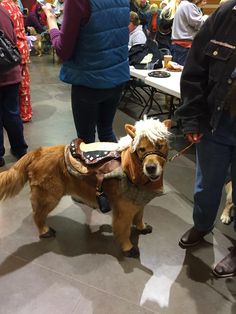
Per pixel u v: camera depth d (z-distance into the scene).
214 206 1.99
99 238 2.28
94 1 1.97
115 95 2.45
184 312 1.79
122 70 2.34
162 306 1.82
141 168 1.80
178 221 2.47
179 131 3.93
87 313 1.77
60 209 2.56
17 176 2.08
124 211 1.98
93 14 2.00
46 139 3.73
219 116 1.57
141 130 1.73
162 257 2.14
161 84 3.07
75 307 1.81
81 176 1.98
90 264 2.07
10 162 3.22
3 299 1.84
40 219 2.20
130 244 2.14
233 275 2.00
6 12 2.87
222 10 1.46
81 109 2.37
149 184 1.86
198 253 2.17
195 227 2.16
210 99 1.60
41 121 4.20
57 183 2.09
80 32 2.09
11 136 3.17
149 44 4.03
